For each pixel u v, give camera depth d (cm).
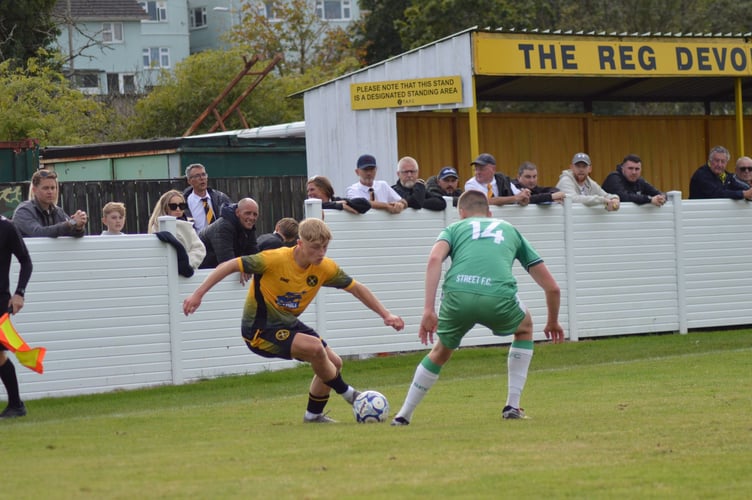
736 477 1576
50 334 3181
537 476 1589
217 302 3422
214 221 3728
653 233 4212
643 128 5791
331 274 2255
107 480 1599
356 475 1614
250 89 9000
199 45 17938
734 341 3934
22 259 2616
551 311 2245
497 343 3900
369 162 3797
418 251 3809
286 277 2220
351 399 2319
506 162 5391
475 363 3525
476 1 11119
